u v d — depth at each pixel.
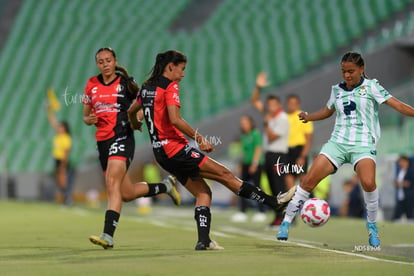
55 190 85.31
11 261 23.88
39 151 92.56
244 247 27.56
